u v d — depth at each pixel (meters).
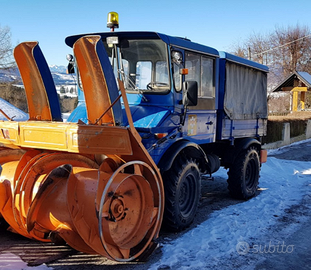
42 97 4.32
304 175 9.37
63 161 3.74
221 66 5.90
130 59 4.70
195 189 5.03
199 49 5.09
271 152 14.81
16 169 3.70
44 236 3.81
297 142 18.81
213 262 3.91
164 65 4.51
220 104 5.92
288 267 3.91
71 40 5.02
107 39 4.66
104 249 3.21
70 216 3.17
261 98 7.53
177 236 4.61
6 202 3.68
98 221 3.12
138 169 3.69
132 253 3.67
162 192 3.90
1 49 21.97
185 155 4.77
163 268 3.70
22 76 4.27
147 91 4.61
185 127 4.88
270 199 6.82
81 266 3.66
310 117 22.09
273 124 16.45
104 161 3.59
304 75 26.30
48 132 3.60
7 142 4.04
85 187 3.31
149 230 3.86
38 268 3.52
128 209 3.61
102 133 3.37
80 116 4.59
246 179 6.88
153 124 4.22
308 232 4.99
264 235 4.82
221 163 6.94
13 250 3.96
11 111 12.34
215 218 5.48
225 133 6.08
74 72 5.25
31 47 4.12
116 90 3.69
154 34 4.44
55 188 3.43
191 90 4.34
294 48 43.09
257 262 3.99
